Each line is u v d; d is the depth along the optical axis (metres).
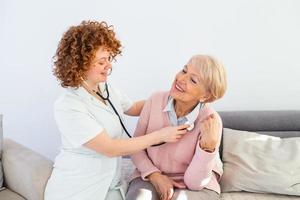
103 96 1.46
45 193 1.46
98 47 1.28
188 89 1.38
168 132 1.38
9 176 1.68
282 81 2.08
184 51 2.07
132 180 1.56
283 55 2.04
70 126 1.29
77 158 1.38
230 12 1.99
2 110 2.26
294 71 2.06
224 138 1.83
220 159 1.77
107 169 1.41
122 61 2.11
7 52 2.15
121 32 2.06
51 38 2.11
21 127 2.28
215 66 1.36
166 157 1.51
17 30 2.11
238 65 2.07
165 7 2.01
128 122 2.17
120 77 2.13
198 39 2.04
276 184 1.62
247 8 1.98
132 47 2.08
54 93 2.20
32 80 2.19
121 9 2.04
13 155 1.67
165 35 2.05
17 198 1.61
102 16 2.05
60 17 2.07
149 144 1.36
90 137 1.27
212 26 2.02
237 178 1.67
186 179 1.44
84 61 1.26
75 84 1.31
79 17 2.07
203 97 1.40
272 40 2.02
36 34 2.11
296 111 1.94
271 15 1.99
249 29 2.01
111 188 1.47
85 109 1.32
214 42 2.04
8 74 2.19
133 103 1.67
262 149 1.74
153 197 1.40
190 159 1.49
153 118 1.52
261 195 1.65
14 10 2.08
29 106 2.23
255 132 1.89
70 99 1.31
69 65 1.27
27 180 1.54
